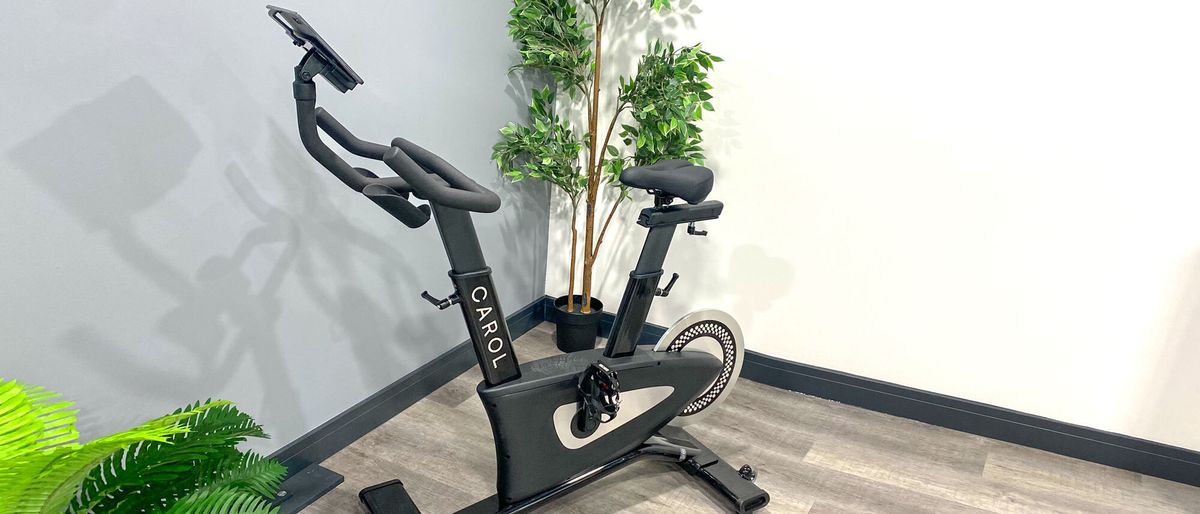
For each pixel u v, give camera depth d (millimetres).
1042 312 2264
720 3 2402
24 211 1245
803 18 2312
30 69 1213
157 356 1524
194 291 1573
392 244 2133
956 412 2408
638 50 2553
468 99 2332
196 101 1498
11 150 1211
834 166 2393
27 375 1303
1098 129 2078
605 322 2908
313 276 1879
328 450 2014
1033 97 2121
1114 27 1998
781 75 2385
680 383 1896
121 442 875
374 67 1917
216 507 1042
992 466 2207
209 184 1561
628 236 2773
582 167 2783
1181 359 2141
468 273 1488
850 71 2301
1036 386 2324
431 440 2133
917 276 2381
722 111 2494
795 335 2598
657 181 1681
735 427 2330
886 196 2354
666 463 2092
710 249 2643
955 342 2387
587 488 1947
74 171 1306
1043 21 2061
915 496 2020
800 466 2131
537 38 2318
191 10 1453
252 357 1752
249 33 1587
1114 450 2246
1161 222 2076
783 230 2516
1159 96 1999
